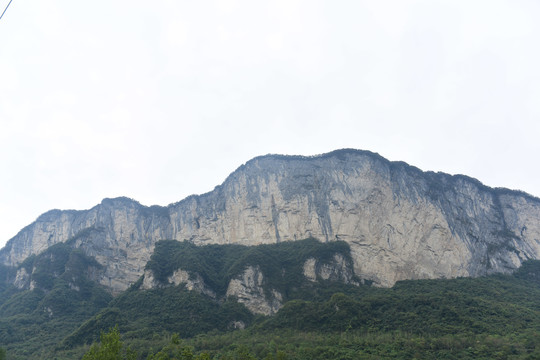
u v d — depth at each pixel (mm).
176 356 108750
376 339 130250
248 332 151625
